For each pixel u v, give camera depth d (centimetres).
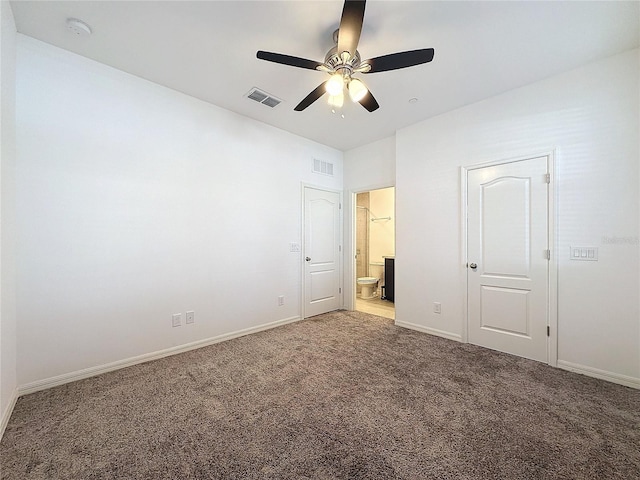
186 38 200
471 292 296
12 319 182
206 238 293
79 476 130
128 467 135
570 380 218
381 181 402
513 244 267
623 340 213
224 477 129
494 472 132
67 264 214
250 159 332
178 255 273
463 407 183
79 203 220
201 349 281
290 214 377
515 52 212
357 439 154
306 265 397
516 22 182
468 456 142
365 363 249
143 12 176
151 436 156
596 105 223
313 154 408
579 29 188
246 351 277
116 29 192
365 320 387
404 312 355
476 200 291
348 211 447
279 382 216
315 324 368
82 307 220
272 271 355
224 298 307
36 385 201
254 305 335
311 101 220
